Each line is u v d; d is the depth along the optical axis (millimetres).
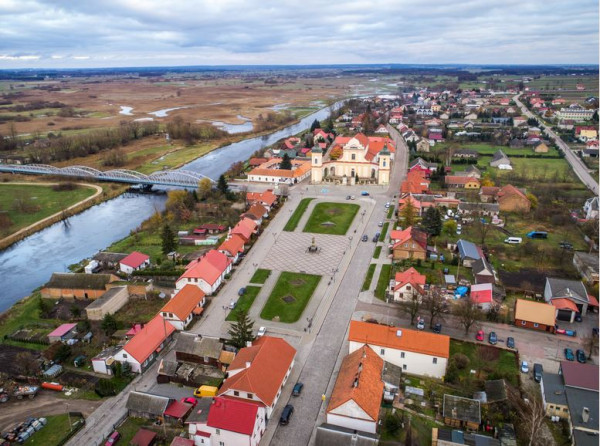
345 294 111312
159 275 120812
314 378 82000
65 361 88375
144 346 87438
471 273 120188
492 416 71062
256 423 66062
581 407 69500
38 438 69875
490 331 95875
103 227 169500
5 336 97188
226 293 112750
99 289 111875
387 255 131875
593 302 102188
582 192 184125
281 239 144500
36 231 165500
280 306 106375
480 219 156500
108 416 74125
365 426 68188
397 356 83000
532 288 110625
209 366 85750
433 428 68250
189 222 161625
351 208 170875
